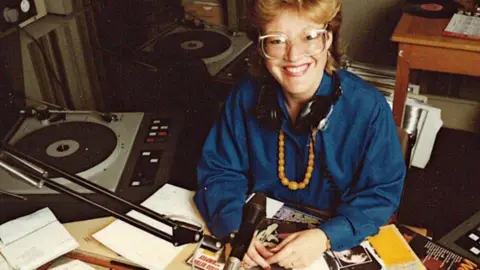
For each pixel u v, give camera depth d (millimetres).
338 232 1173
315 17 1103
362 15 2768
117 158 1436
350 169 1329
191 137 1540
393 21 2734
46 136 1496
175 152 1467
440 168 2596
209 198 1293
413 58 2205
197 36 2295
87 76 1775
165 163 1429
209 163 1405
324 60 1208
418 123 2521
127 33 2023
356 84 1279
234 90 1422
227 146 1404
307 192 1373
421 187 2482
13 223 1203
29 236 1172
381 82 2592
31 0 1661
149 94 1788
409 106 2541
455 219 2287
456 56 2129
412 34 2182
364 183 1310
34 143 1466
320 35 1136
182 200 1321
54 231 1187
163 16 2301
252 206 968
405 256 1140
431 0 2441
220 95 1972
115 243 1186
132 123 1567
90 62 1809
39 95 1657
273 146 1351
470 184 2486
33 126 1542
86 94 1748
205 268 1115
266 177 1391
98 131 1527
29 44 1669
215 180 1364
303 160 1329
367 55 2867
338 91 1242
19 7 1583
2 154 884
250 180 1441
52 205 1286
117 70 1852
